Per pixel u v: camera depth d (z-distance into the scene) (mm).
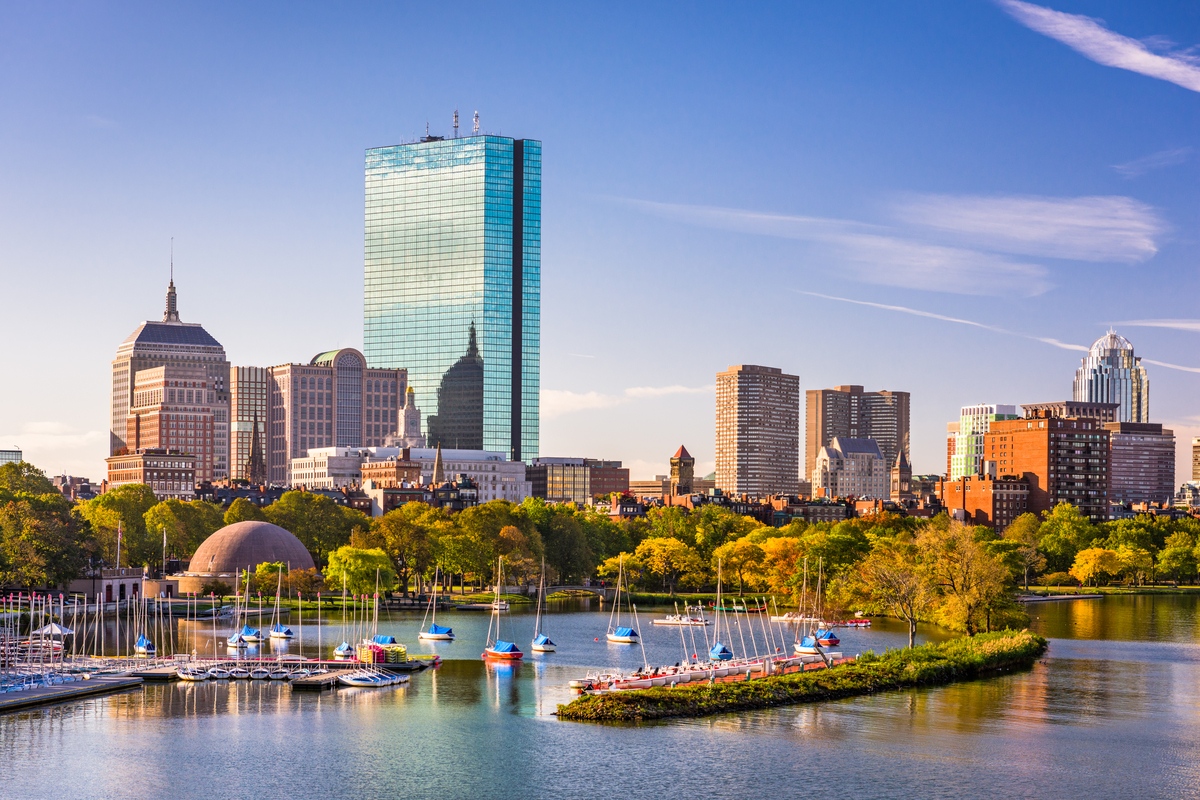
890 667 188625
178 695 181000
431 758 145875
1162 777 139500
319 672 197250
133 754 147500
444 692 184375
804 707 171375
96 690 182250
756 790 134375
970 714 167125
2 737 154750
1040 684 189500
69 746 150625
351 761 144875
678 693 169625
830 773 139875
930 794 133375
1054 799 132375
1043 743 152375
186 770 141375
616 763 143375
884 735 155375
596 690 182500
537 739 154000
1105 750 149500
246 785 136375
